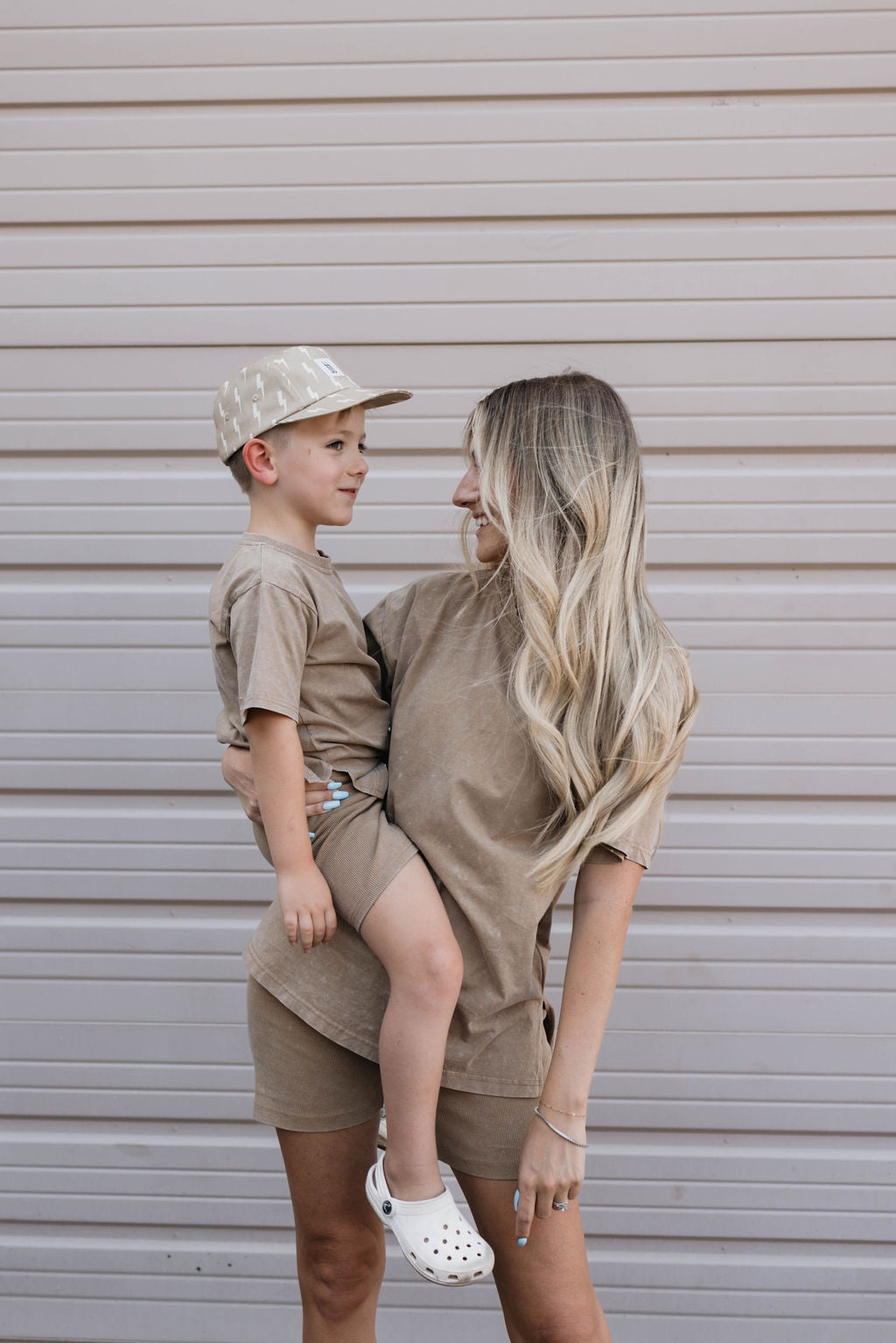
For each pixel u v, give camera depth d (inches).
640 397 83.0
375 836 55.6
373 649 63.7
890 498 82.6
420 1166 52.7
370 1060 59.2
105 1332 89.2
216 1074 87.4
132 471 85.6
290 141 82.4
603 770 54.3
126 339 84.4
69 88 82.7
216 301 83.9
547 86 80.9
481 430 57.8
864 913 84.7
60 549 85.8
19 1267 89.3
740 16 79.8
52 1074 88.3
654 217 81.8
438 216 82.3
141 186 83.3
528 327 82.8
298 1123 60.5
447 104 81.6
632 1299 86.9
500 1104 55.2
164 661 86.2
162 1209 88.5
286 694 53.2
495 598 58.4
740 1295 86.4
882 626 83.3
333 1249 62.7
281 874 54.1
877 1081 85.1
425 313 83.1
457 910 54.9
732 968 85.1
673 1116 86.0
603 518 55.1
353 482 60.7
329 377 59.3
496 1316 86.7
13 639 86.5
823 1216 85.8
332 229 83.1
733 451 83.1
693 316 82.2
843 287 81.6
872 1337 85.8
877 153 80.4
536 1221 55.0
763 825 84.4
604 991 53.8
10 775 86.8
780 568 83.5
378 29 81.2
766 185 81.0
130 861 86.9
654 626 55.9
